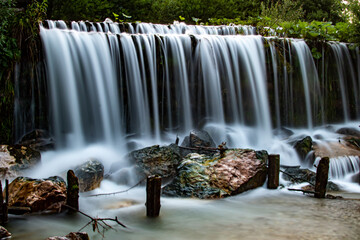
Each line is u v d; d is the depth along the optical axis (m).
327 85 12.58
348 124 12.70
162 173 7.55
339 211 6.27
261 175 7.62
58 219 5.60
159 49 10.26
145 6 15.18
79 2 13.63
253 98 11.37
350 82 12.98
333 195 7.50
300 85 12.06
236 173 7.35
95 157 8.51
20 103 8.76
